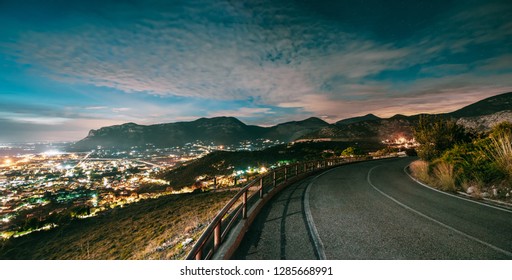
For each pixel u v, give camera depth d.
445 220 5.65
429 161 17.41
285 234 5.01
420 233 4.90
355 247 4.33
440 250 4.15
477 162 9.43
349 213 6.51
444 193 9.09
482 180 8.81
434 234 4.82
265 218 6.19
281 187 10.73
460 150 11.99
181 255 7.29
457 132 16.48
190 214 17.94
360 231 5.10
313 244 4.49
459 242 4.43
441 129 17.00
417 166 16.81
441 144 16.83
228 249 3.94
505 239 4.48
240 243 4.61
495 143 9.16
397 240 4.59
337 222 5.73
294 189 10.71
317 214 6.46
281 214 6.54
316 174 17.06
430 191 9.65
